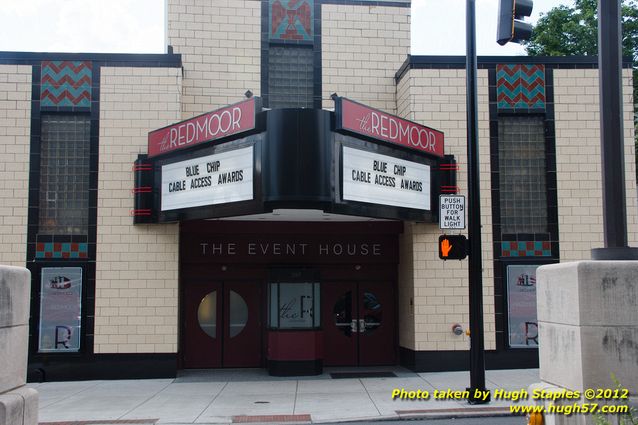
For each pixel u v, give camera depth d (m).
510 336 16.66
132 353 16.09
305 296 16.78
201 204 14.80
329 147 13.52
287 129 13.37
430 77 17.17
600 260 6.29
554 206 17.17
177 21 18.19
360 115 14.06
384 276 18.50
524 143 17.42
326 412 12.02
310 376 16.44
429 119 17.06
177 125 15.46
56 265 16.20
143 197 16.19
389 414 11.66
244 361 18.00
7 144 16.58
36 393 6.41
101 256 16.31
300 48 18.59
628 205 17.16
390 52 18.75
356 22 18.77
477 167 12.76
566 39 26.03
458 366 16.44
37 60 16.80
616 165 6.41
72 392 14.41
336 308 18.41
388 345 18.38
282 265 16.95
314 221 17.61
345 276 18.44
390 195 14.98
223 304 18.09
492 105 17.31
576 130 17.41
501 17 10.61
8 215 16.39
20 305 6.37
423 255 16.61
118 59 16.89
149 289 16.25
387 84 18.64
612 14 6.58
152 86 16.88
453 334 16.45
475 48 12.97
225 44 18.27
